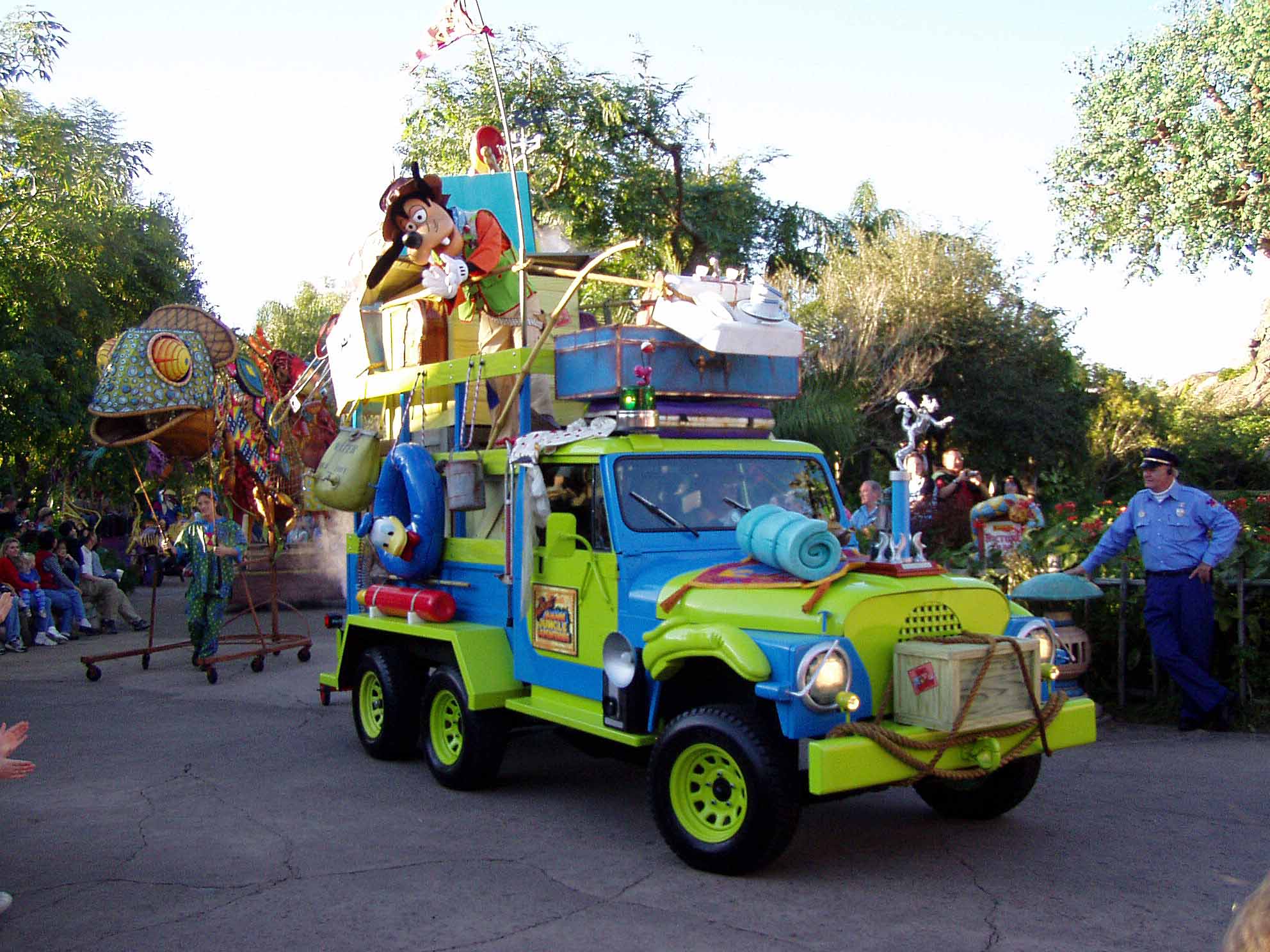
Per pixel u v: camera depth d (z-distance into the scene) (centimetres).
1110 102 2194
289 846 561
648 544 568
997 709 486
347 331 852
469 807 632
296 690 1033
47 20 1764
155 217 2205
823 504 646
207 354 1120
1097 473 2911
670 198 2309
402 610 705
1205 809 597
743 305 613
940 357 2416
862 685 479
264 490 1215
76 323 1966
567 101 2178
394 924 455
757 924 446
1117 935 432
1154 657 809
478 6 774
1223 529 736
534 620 622
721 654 483
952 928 440
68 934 450
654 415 587
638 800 643
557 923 453
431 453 749
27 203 1802
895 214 2711
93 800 656
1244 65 1986
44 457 1984
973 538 1087
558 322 779
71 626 1428
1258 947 157
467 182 791
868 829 573
